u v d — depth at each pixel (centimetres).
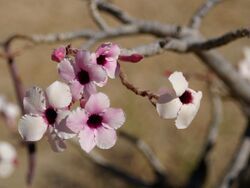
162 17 249
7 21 244
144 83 215
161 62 222
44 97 49
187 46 67
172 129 201
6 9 249
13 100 208
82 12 246
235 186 100
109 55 50
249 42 219
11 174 182
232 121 200
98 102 49
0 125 176
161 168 104
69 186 187
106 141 50
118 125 50
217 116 103
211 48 66
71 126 49
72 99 49
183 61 223
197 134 200
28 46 79
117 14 84
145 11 250
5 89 212
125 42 228
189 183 98
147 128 201
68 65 49
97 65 49
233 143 195
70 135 49
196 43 67
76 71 49
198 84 196
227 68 83
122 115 50
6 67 221
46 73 221
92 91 49
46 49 224
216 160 187
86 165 190
